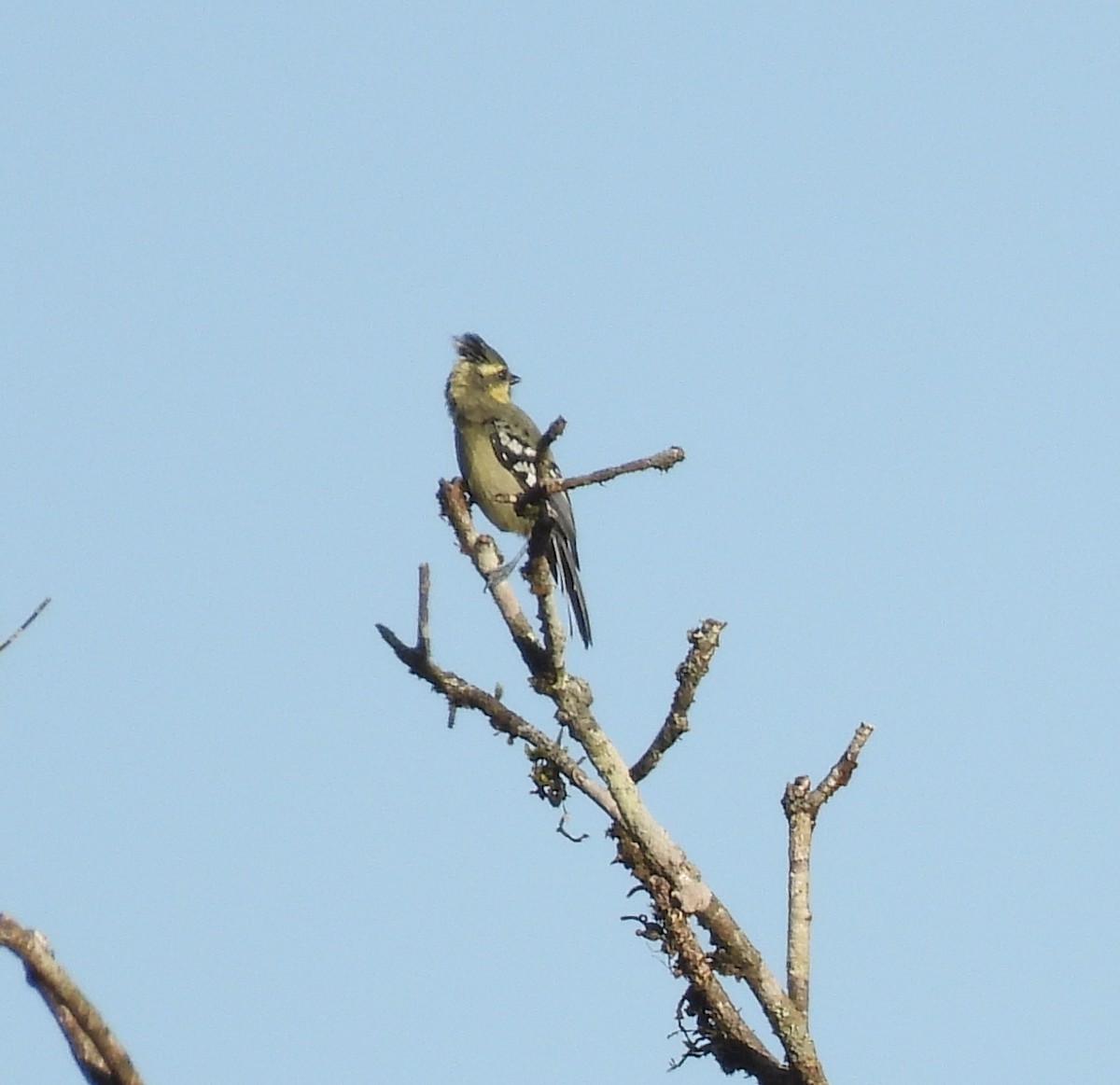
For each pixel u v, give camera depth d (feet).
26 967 29.30
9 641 29.73
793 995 42.39
